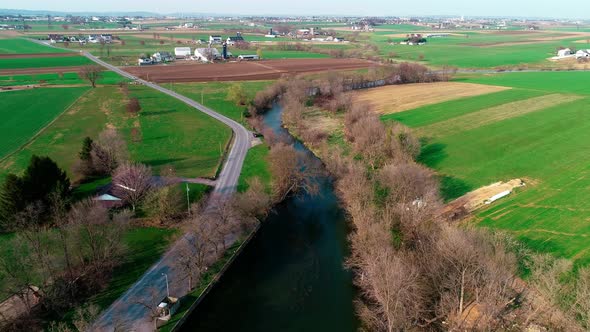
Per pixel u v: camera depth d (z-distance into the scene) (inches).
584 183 3617.1
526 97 6732.3
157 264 2842.0
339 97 7076.8
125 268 2797.7
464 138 4975.4
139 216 3430.1
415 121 5787.4
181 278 2706.7
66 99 7504.9
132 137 5442.9
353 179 3435.0
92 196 3654.0
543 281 2285.9
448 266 2325.3
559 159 4180.6
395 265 2188.7
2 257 2706.7
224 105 7288.4
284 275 2898.6
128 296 2527.1
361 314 2440.9
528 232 2935.5
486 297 2139.5
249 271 2928.2
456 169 4158.5
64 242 2568.9
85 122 6122.1
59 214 3019.2
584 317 1999.3
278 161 3991.1
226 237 3198.8
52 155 4756.4
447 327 2219.5
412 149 4357.8
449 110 6225.4
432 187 3341.5
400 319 2118.6
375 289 2236.7
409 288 2215.8
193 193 3855.8
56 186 3245.6
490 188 3676.2
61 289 2453.2
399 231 2854.3
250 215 3376.0
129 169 3676.2
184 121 6274.6
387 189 3400.6
